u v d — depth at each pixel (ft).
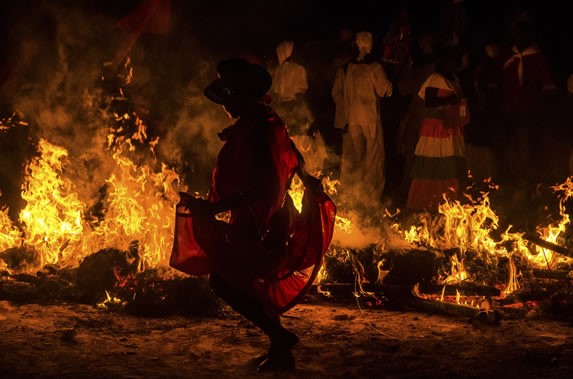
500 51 41.68
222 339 18.94
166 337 19.08
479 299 22.89
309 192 17.43
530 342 18.69
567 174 41.01
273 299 17.42
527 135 41.19
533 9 51.96
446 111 34.81
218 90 16.85
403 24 41.78
